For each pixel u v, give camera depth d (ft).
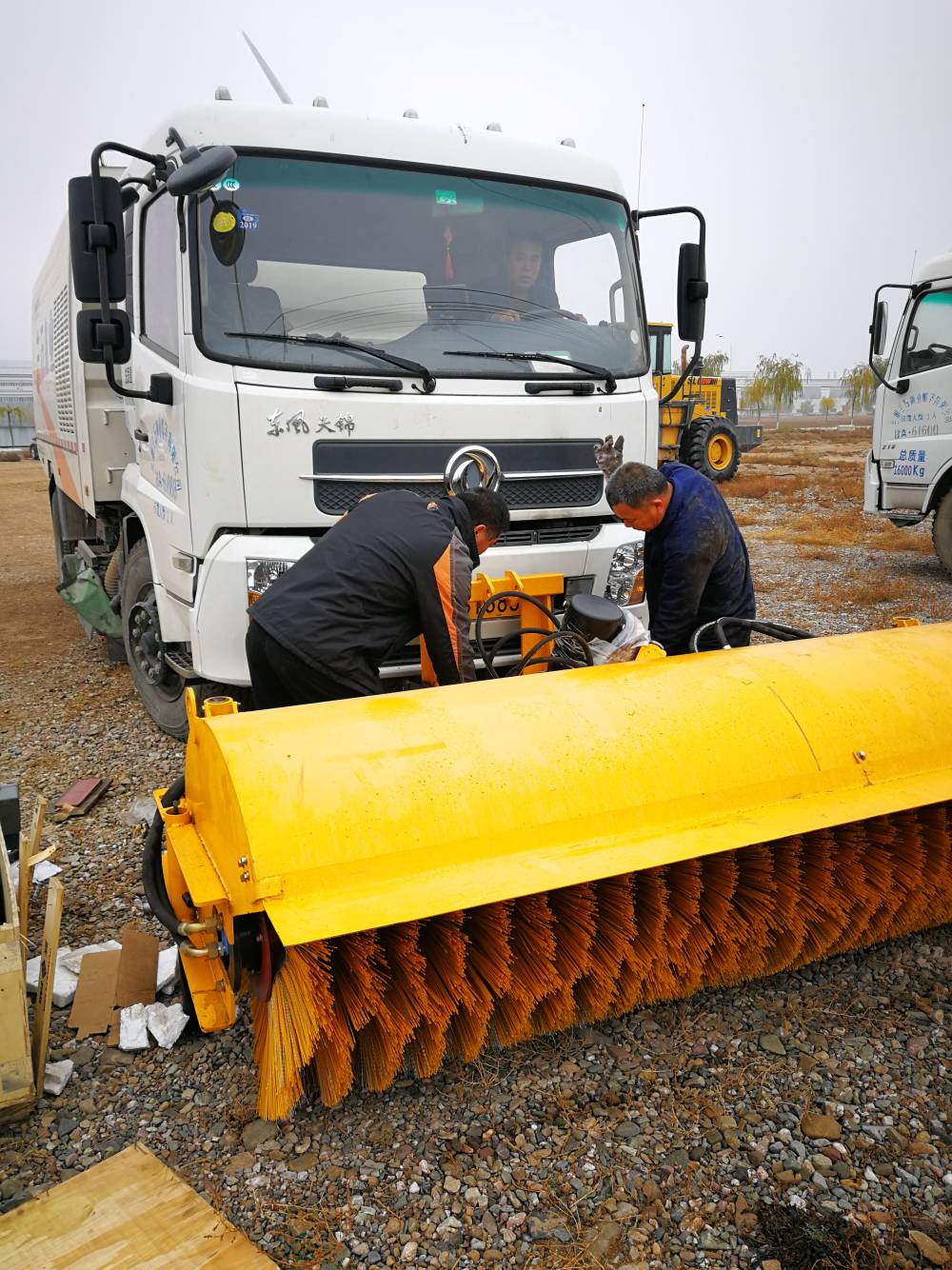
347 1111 7.64
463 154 13.89
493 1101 7.74
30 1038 7.67
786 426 258.16
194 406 12.32
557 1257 6.32
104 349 12.22
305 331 12.74
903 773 8.75
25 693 20.45
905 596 29.55
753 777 8.14
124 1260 5.87
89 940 10.35
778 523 49.90
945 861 9.39
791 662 9.25
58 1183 6.91
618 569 14.65
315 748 7.21
